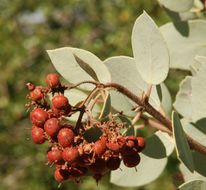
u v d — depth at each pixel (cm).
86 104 38
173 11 48
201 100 41
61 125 36
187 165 37
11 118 132
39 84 135
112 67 43
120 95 42
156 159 44
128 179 45
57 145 36
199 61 41
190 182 38
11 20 140
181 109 45
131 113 42
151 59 40
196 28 48
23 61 137
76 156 35
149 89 40
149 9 125
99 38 134
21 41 138
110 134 36
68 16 143
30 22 143
